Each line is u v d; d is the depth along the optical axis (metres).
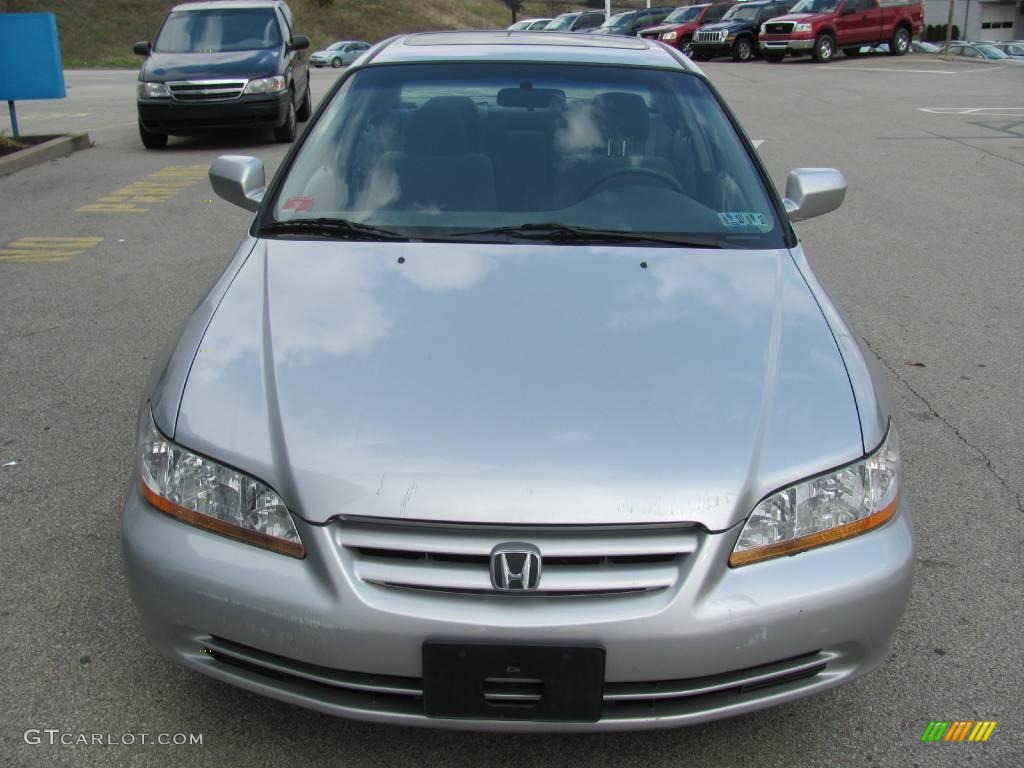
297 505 2.15
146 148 11.73
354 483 2.14
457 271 2.85
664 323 2.63
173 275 6.41
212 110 11.43
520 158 3.39
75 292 6.05
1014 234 7.62
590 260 2.93
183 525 2.25
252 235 3.16
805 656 2.23
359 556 2.14
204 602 2.18
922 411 4.48
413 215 3.17
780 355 2.55
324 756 2.39
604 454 2.20
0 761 2.35
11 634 2.80
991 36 52.47
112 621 2.87
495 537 2.10
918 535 3.44
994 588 3.13
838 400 2.42
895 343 5.34
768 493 2.20
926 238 7.52
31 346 5.11
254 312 2.70
